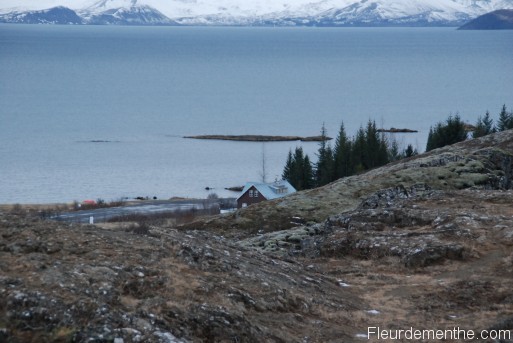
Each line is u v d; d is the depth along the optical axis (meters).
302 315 28.55
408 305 33.31
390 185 73.94
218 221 68.69
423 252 41.97
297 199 71.56
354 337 26.97
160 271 26.31
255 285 29.27
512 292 34.22
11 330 20.19
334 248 46.56
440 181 73.94
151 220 84.06
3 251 25.47
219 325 23.66
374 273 40.50
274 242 52.62
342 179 80.62
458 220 47.59
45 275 23.31
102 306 21.89
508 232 44.09
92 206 108.12
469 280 36.53
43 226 28.61
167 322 22.66
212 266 29.86
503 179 75.94
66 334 20.38
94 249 27.09
